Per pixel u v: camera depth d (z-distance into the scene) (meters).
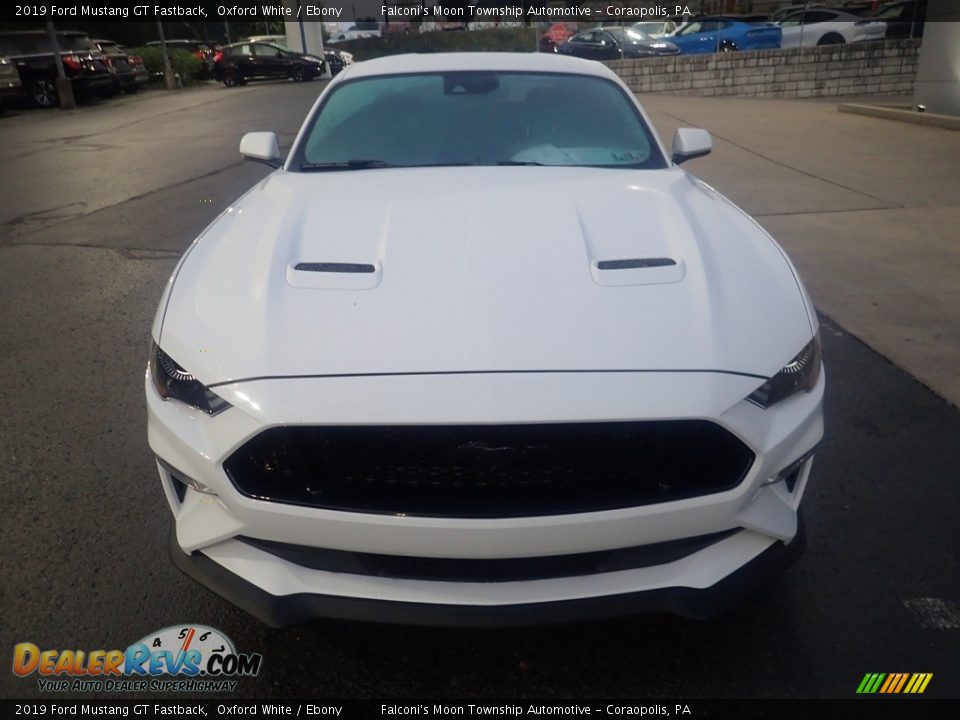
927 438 3.32
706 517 1.90
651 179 2.99
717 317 2.06
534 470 1.87
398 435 1.84
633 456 1.89
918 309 4.74
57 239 6.56
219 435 1.90
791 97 18.22
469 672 2.17
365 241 2.41
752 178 8.54
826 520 2.79
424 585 1.92
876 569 2.55
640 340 1.97
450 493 1.88
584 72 3.69
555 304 2.07
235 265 2.33
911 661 2.19
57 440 3.35
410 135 3.34
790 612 2.37
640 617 2.35
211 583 2.02
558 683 2.13
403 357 1.92
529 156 3.23
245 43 26.03
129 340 4.42
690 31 20.53
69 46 20.16
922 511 2.84
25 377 3.96
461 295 2.10
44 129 15.17
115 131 14.21
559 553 1.87
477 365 1.89
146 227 6.91
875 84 18.02
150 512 2.85
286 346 1.97
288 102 18.48
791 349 2.07
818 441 2.12
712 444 1.90
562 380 1.86
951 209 7.04
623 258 2.29
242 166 9.85
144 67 23.98
